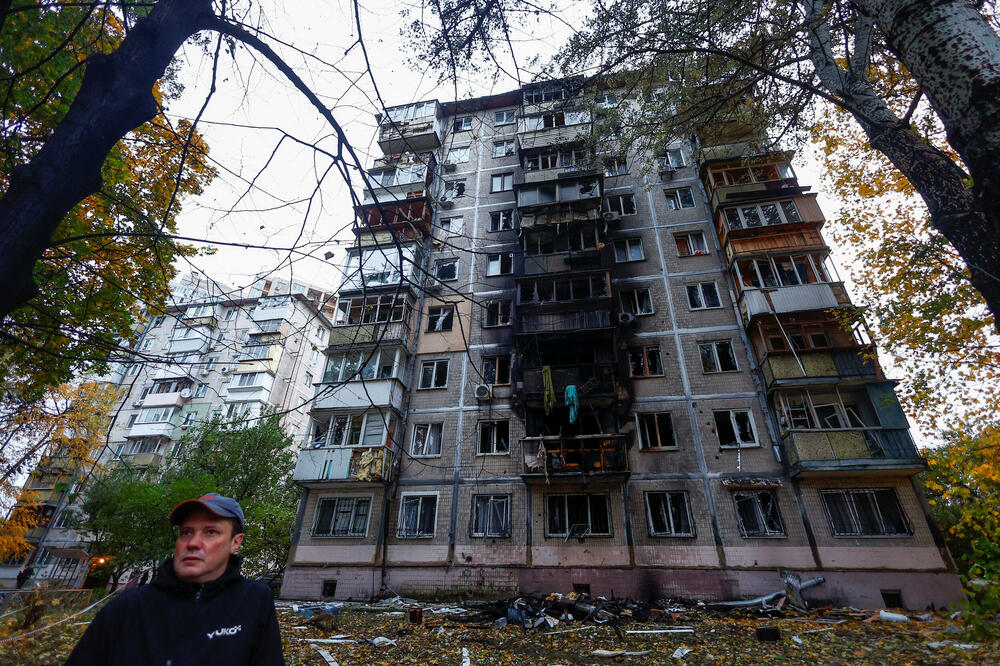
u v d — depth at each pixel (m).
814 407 14.51
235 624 1.91
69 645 8.24
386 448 16.28
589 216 19.42
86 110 2.38
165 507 15.32
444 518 15.61
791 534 13.30
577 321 17.14
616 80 7.34
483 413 17.19
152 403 27.61
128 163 6.68
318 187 3.29
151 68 2.58
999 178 2.48
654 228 19.48
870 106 4.40
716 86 7.38
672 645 8.49
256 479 20.91
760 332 15.42
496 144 23.73
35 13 6.22
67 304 7.10
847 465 13.02
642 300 18.31
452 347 18.72
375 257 20.05
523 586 14.04
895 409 13.41
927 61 2.91
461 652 8.21
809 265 16.33
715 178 19.00
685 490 14.54
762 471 14.23
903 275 12.88
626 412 16.09
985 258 2.81
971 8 2.90
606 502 15.00
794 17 5.99
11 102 6.01
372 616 11.59
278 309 28.95
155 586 1.94
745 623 10.16
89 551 21.02
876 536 12.80
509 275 19.84
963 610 5.11
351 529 16.06
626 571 13.71
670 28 5.96
